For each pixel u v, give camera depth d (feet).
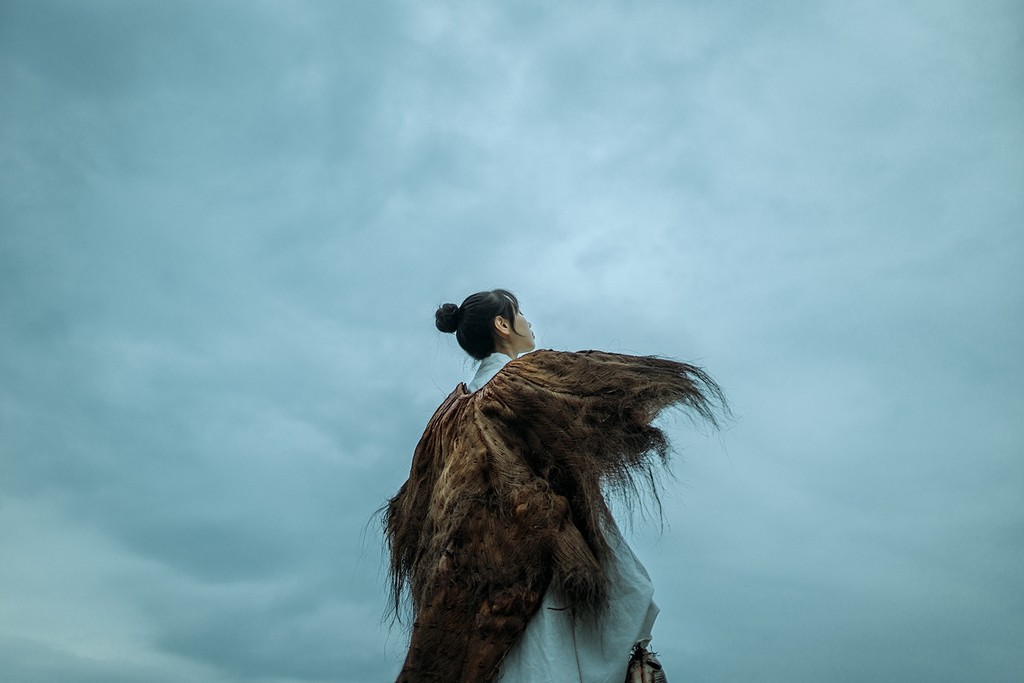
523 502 10.01
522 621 9.86
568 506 10.11
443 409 11.30
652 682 10.02
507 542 9.97
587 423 10.29
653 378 10.41
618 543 10.32
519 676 9.82
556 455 10.31
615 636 9.99
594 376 10.44
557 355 10.75
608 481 10.30
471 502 10.14
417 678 9.77
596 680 9.80
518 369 10.75
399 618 11.23
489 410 10.58
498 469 10.24
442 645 9.80
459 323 12.62
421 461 11.27
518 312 12.57
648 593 10.20
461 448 10.52
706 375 10.65
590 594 9.85
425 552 10.49
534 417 10.42
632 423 10.33
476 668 9.74
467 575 9.93
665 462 10.44
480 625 9.80
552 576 9.94
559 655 9.80
